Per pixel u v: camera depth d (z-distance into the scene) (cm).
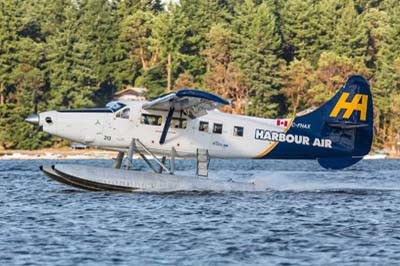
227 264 6075
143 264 6047
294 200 9525
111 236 6994
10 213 8306
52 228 7369
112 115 9744
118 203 8900
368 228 7525
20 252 6388
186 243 6738
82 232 7162
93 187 9594
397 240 6944
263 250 6512
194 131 9894
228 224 7638
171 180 9831
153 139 9788
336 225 7681
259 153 10106
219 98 9225
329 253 6431
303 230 7381
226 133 9975
